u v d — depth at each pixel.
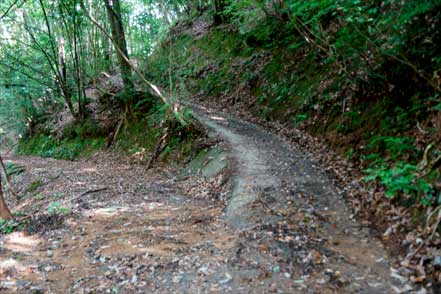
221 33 21.00
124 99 16.84
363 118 8.91
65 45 19.28
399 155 6.91
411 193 5.73
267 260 4.98
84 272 5.02
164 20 27.22
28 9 19.73
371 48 8.23
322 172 8.45
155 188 10.27
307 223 6.12
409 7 6.73
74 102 21.84
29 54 20.38
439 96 6.79
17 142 25.88
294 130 11.62
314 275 4.60
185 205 8.27
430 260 4.46
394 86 8.16
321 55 12.32
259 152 10.30
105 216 7.63
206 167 10.57
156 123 15.03
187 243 5.83
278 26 15.78
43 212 8.38
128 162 14.91
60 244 6.18
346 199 6.93
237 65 17.58
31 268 5.19
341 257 5.01
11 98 22.56
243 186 8.09
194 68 20.36
